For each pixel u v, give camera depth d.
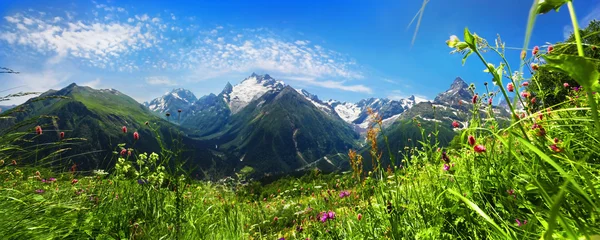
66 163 4.94
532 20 0.72
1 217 3.01
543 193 1.43
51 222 3.40
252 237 6.55
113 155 5.65
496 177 2.40
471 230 2.49
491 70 1.46
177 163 5.24
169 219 5.04
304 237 4.95
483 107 2.95
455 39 1.57
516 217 2.16
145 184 5.26
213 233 5.32
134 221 4.75
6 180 3.71
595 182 1.56
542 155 0.99
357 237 3.97
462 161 3.25
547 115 2.54
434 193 3.21
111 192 5.15
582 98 2.76
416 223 3.24
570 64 0.78
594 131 2.07
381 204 3.65
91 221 3.91
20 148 3.84
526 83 3.21
